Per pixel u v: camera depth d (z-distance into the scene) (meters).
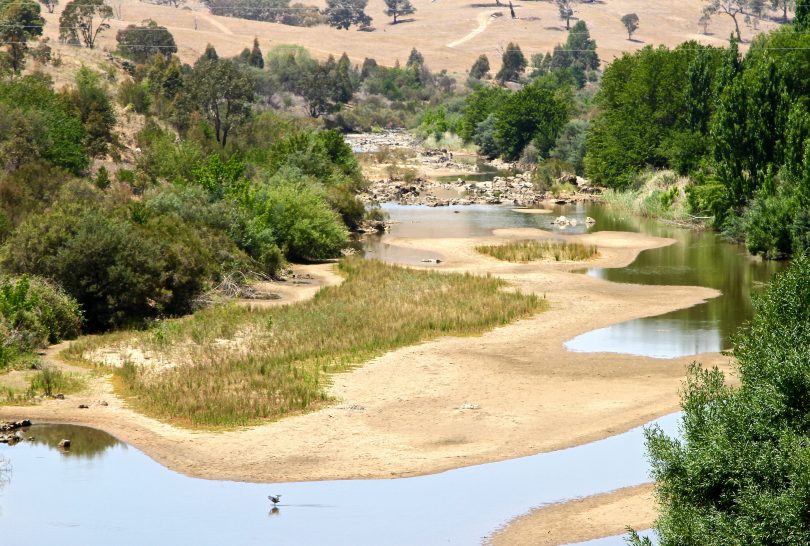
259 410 31.84
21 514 24.05
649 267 62.72
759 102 73.25
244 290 52.75
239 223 58.75
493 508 24.69
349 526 23.53
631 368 38.12
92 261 45.62
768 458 19.80
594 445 29.33
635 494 25.52
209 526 23.47
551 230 80.25
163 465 27.59
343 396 34.19
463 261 65.62
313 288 55.62
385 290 52.28
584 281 57.75
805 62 75.94
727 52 86.00
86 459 27.98
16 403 32.72
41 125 75.88
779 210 64.50
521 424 31.30
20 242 46.28
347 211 79.00
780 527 18.89
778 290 25.94
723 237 74.94
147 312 47.28
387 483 26.39
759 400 21.05
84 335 43.91
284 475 26.92
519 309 48.31
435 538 22.89
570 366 38.56
